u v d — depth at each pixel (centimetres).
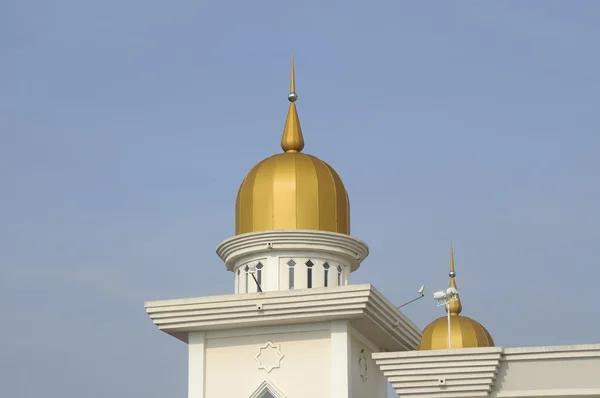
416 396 5709
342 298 5922
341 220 6500
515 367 5647
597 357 5550
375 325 6112
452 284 6888
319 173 6512
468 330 6116
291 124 6775
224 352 6178
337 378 5941
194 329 6178
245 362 6128
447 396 5672
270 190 6431
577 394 5538
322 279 6375
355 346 6222
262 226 6400
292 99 6844
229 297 6081
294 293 5988
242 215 6506
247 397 6075
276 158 6588
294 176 6450
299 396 5997
